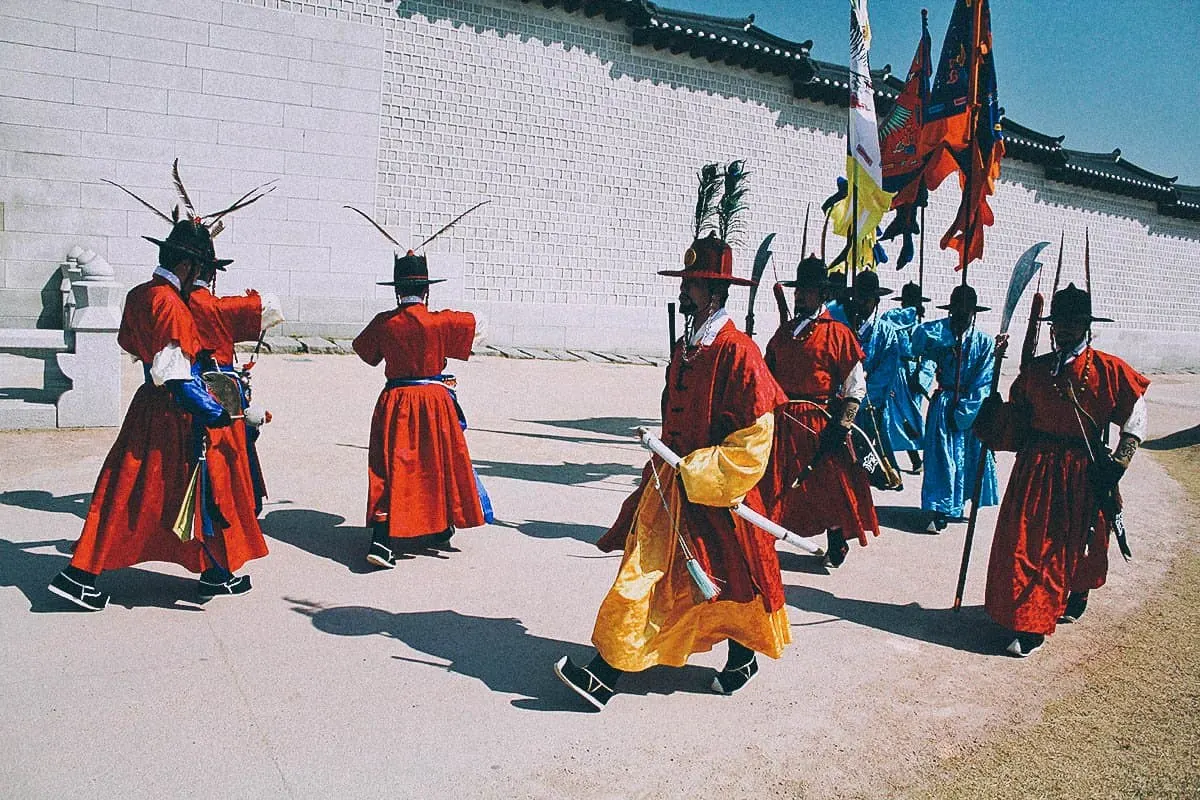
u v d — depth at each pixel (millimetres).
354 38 14359
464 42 15242
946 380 6953
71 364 7992
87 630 4246
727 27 18031
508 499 6887
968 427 6785
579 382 13352
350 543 5680
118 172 13195
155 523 4434
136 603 4594
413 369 5340
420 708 3752
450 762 3385
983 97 5727
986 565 6172
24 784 3074
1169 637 5039
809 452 5719
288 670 3996
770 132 18641
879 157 6652
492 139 15648
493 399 11383
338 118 14383
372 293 14844
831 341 5676
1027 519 4773
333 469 7301
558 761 3441
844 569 5930
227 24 13570
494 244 15883
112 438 7805
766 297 19016
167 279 4391
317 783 3199
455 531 6051
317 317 14469
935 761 3627
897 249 20781
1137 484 9102
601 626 3740
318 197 14367
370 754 3398
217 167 13734
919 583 5734
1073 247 24156
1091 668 4586
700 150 17797
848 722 3889
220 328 4742
